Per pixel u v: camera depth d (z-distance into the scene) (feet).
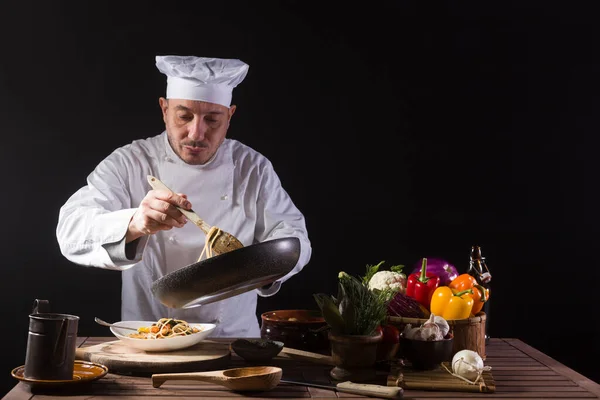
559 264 12.67
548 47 12.57
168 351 6.50
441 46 12.54
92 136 12.07
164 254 8.87
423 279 6.94
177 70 8.12
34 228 11.97
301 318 7.46
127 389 5.75
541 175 12.63
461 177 12.60
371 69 12.50
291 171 12.49
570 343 12.70
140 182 8.95
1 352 11.93
